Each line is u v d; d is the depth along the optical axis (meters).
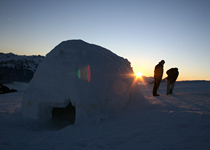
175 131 3.20
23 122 4.68
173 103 5.82
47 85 4.97
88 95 4.56
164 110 4.77
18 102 9.52
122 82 5.41
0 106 7.74
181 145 2.55
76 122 4.36
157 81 8.27
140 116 4.42
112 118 4.40
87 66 4.99
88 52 5.36
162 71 8.23
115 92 5.06
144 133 3.22
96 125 4.01
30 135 3.62
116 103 4.97
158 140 2.82
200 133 3.01
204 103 5.71
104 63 5.39
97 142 2.91
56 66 5.11
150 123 3.81
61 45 5.80
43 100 4.84
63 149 2.69
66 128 4.05
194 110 4.68
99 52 5.69
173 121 3.79
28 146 2.91
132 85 5.80
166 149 2.45
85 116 4.38
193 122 3.64
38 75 5.34
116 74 5.46
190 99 6.68
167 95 8.30
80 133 3.55
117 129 3.62
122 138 3.05
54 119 5.26
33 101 4.99
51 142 3.06
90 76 4.86
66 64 5.05
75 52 5.27
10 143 3.08
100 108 4.64
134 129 3.52
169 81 8.52
